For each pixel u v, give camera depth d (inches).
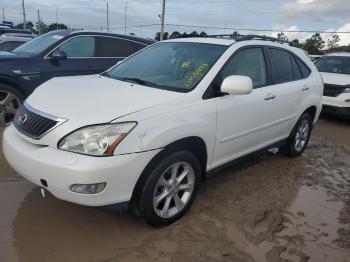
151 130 123.6
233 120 157.9
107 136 115.6
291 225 150.8
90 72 285.0
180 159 134.7
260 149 190.1
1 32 815.1
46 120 123.0
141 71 170.1
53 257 118.9
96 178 112.7
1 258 116.4
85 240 128.6
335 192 189.5
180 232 137.0
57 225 136.0
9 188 161.3
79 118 118.9
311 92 222.1
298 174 208.5
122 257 121.0
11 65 243.8
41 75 258.2
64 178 113.3
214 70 153.9
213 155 154.2
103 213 145.2
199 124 139.1
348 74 380.2
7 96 245.1
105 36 296.4
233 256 126.3
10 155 130.3
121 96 135.9
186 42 179.0
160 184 131.5
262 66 184.9
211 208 157.1
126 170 117.6
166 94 139.9
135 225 139.2
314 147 269.3
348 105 349.1
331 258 131.5
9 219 137.8
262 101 175.0
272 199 172.6
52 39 273.9
